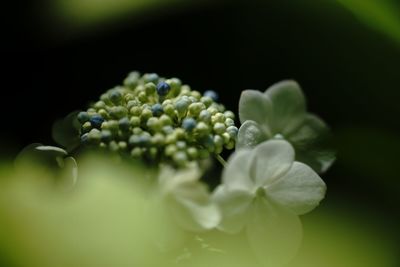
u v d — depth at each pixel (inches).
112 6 9.2
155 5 9.4
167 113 8.8
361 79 11.3
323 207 8.9
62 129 9.8
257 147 8.3
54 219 5.2
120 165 8.5
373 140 10.1
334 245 6.9
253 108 9.7
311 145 10.2
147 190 7.9
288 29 11.5
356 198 9.7
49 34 10.7
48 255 5.0
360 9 10.1
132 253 5.0
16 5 10.6
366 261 6.9
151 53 11.5
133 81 9.6
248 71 11.5
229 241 8.4
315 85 11.5
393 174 9.8
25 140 10.8
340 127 11.4
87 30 10.3
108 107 9.2
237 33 11.5
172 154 8.3
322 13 11.2
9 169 6.6
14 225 5.2
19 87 11.0
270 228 8.6
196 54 11.5
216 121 8.9
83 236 5.0
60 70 11.2
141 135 8.4
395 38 10.4
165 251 7.4
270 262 8.5
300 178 8.7
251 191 8.5
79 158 8.7
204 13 11.5
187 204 7.8
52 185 8.3
